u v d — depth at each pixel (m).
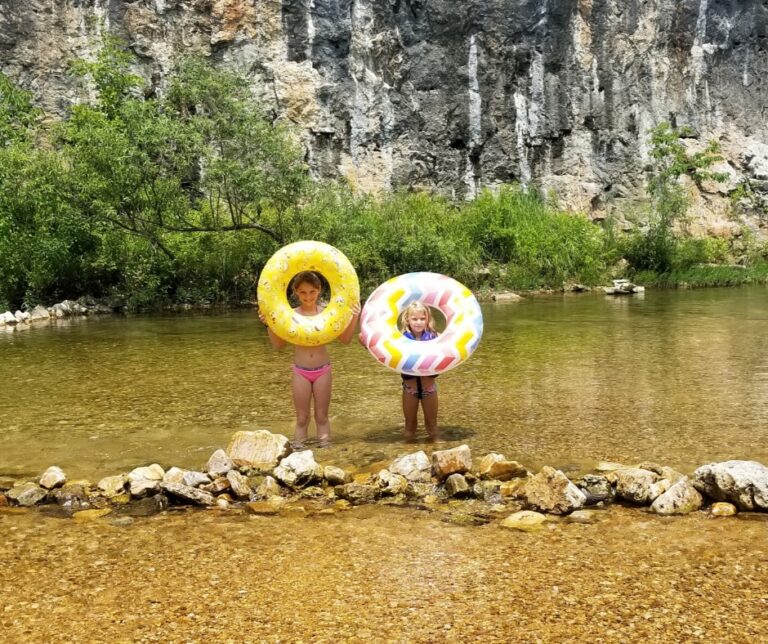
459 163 25.89
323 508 4.15
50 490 4.42
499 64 25.98
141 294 16.12
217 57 23.23
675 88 28.27
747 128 29.44
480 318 5.54
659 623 2.80
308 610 2.95
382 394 7.11
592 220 26.97
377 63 24.92
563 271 21.58
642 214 26.84
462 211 23.64
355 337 11.31
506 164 26.27
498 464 4.50
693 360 8.76
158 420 6.15
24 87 20.91
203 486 4.41
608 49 27.20
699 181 28.11
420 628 2.80
